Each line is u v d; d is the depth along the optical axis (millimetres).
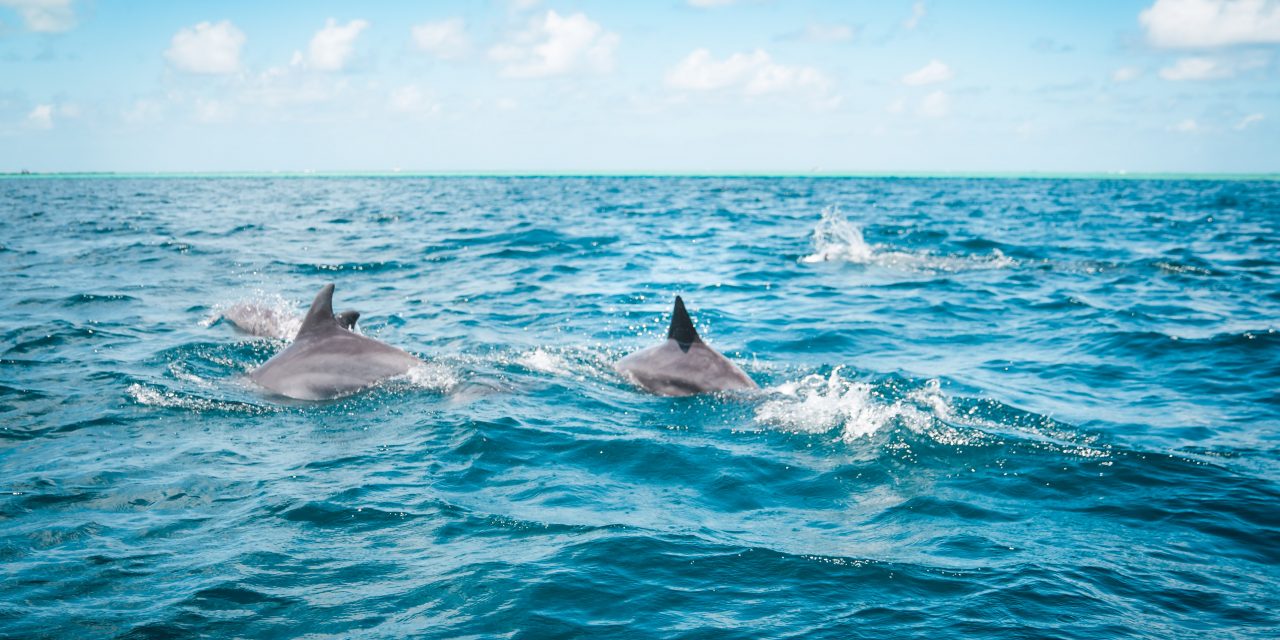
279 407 10492
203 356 13078
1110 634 5457
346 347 11742
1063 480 8273
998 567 6406
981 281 22656
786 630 5477
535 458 8797
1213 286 21688
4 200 66938
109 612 5570
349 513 7266
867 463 8727
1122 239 34750
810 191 95500
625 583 6078
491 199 71062
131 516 7164
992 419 10352
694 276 23094
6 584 5922
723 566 6379
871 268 25281
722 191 93562
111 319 15961
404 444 9141
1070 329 16188
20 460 8492
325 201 67062
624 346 14430
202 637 5305
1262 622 5648
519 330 15633
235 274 22734
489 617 5590
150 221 42625
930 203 67625
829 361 13617
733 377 11484
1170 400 11367
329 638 5320
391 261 25641
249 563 6297
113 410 10219
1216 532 7129
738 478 8336
